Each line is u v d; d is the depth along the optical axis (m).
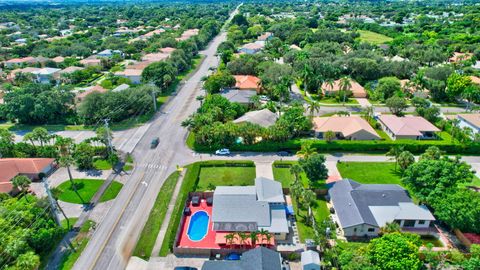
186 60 175.00
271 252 53.56
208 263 51.72
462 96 122.12
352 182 71.44
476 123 99.19
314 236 58.59
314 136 97.75
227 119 102.62
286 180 77.62
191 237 61.41
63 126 108.00
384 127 103.38
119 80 140.12
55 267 54.41
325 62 145.12
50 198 58.28
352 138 94.19
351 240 59.75
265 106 115.19
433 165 64.62
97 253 57.31
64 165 72.38
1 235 51.69
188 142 96.19
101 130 84.88
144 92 117.31
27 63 168.75
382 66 150.38
